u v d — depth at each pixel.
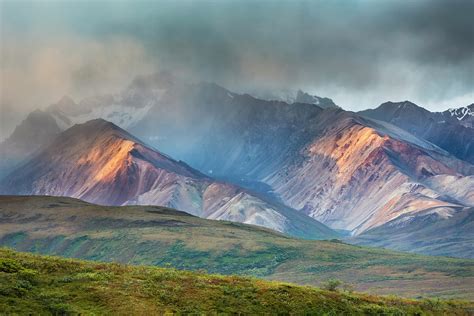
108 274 83.19
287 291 87.25
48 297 72.50
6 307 67.25
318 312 83.00
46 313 68.44
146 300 75.88
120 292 76.50
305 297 86.62
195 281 86.00
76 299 73.56
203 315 74.56
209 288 83.56
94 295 75.00
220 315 75.94
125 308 72.44
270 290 86.69
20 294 71.88
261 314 78.94
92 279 80.44
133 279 82.62
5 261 81.06
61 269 83.56
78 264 88.06
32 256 88.62
